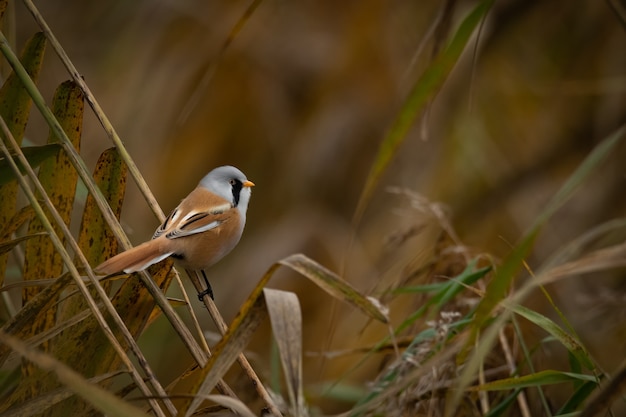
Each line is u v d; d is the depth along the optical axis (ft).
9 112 20.26
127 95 44.68
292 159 46.52
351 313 35.60
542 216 15.62
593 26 44.65
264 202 46.19
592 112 43.93
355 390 27.40
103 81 45.34
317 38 47.32
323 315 39.70
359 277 40.93
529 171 42.57
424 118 19.72
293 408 15.12
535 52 45.21
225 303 43.06
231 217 24.71
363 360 23.89
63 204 20.40
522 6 39.50
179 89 44.93
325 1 47.75
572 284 34.01
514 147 43.70
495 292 15.75
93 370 19.22
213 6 46.03
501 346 24.54
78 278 16.99
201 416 20.45
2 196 20.72
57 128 18.66
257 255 43.91
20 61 20.26
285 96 47.21
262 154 46.73
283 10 47.50
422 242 34.81
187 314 41.14
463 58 40.14
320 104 47.03
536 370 24.79
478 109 43.52
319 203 45.50
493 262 23.02
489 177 42.42
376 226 42.70
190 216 23.70
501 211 41.37
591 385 19.62
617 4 21.24
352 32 47.19
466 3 34.96
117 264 18.75
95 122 44.57
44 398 16.84
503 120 44.04
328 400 33.65
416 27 46.80
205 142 45.34
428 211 26.23
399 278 26.40
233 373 37.52
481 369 21.84
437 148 43.16
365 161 45.91
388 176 44.50
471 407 21.90
